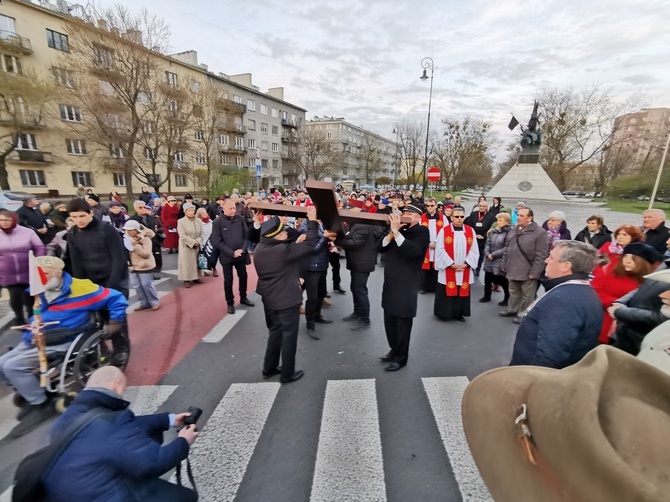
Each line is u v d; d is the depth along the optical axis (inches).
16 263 177.3
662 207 862.5
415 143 1914.4
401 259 142.2
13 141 918.4
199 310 227.0
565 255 84.5
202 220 314.2
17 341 180.2
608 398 30.1
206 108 1066.1
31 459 58.2
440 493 86.0
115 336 137.1
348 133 3329.2
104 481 57.3
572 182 1924.2
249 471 93.4
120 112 903.7
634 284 119.8
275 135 2106.3
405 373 146.4
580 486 27.2
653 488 22.4
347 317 212.5
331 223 111.0
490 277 244.8
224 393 131.5
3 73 786.2
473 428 45.5
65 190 1115.9
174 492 69.1
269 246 130.1
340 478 90.8
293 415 117.9
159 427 75.4
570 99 1358.3
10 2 931.3
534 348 88.4
